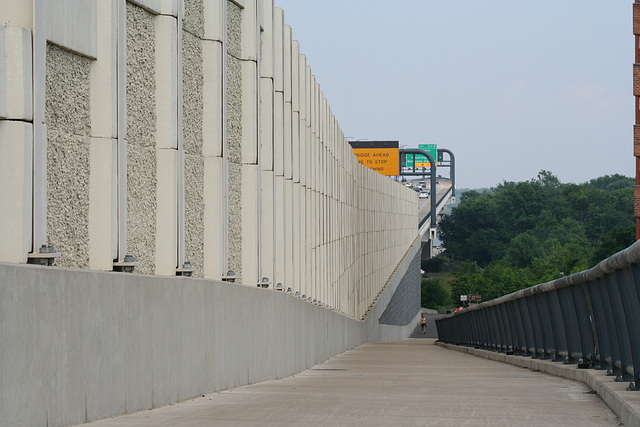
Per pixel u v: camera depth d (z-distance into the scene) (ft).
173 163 43.70
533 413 32.99
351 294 156.35
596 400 38.24
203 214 51.67
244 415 32.42
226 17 55.62
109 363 31.12
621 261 32.68
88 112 35.45
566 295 56.65
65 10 32.65
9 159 29.04
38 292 25.77
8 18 29.84
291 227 82.74
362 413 32.99
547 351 68.18
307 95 98.43
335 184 131.23
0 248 29.17
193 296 41.34
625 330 38.52
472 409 34.45
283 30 76.23
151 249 42.78
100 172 35.86
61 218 32.91
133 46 40.70
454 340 162.40
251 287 54.19
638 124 172.24
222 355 46.62
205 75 51.90
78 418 28.50
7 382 23.91
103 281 30.60
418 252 386.11
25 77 29.27
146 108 42.34
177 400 38.63
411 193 338.75
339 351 117.70
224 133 53.88
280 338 64.28
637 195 172.55
